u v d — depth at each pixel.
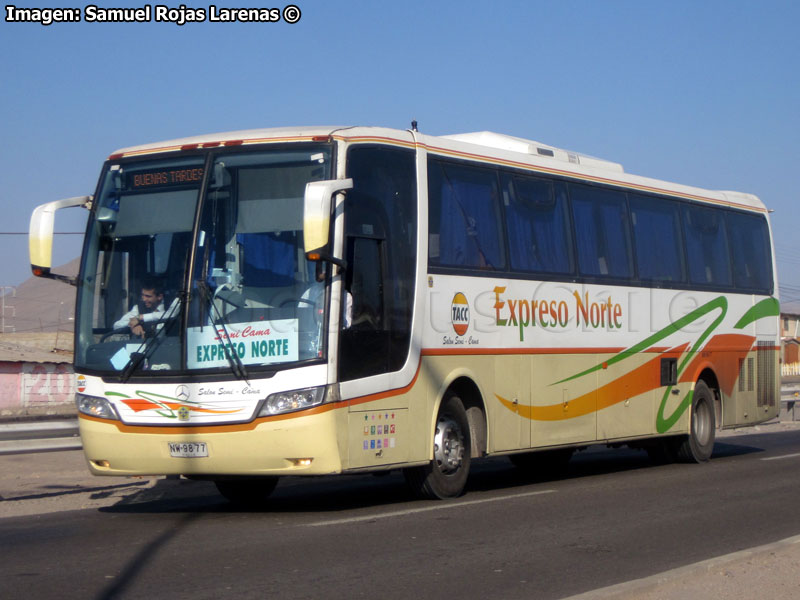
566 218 14.08
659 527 10.02
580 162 14.91
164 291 10.41
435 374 11.50
